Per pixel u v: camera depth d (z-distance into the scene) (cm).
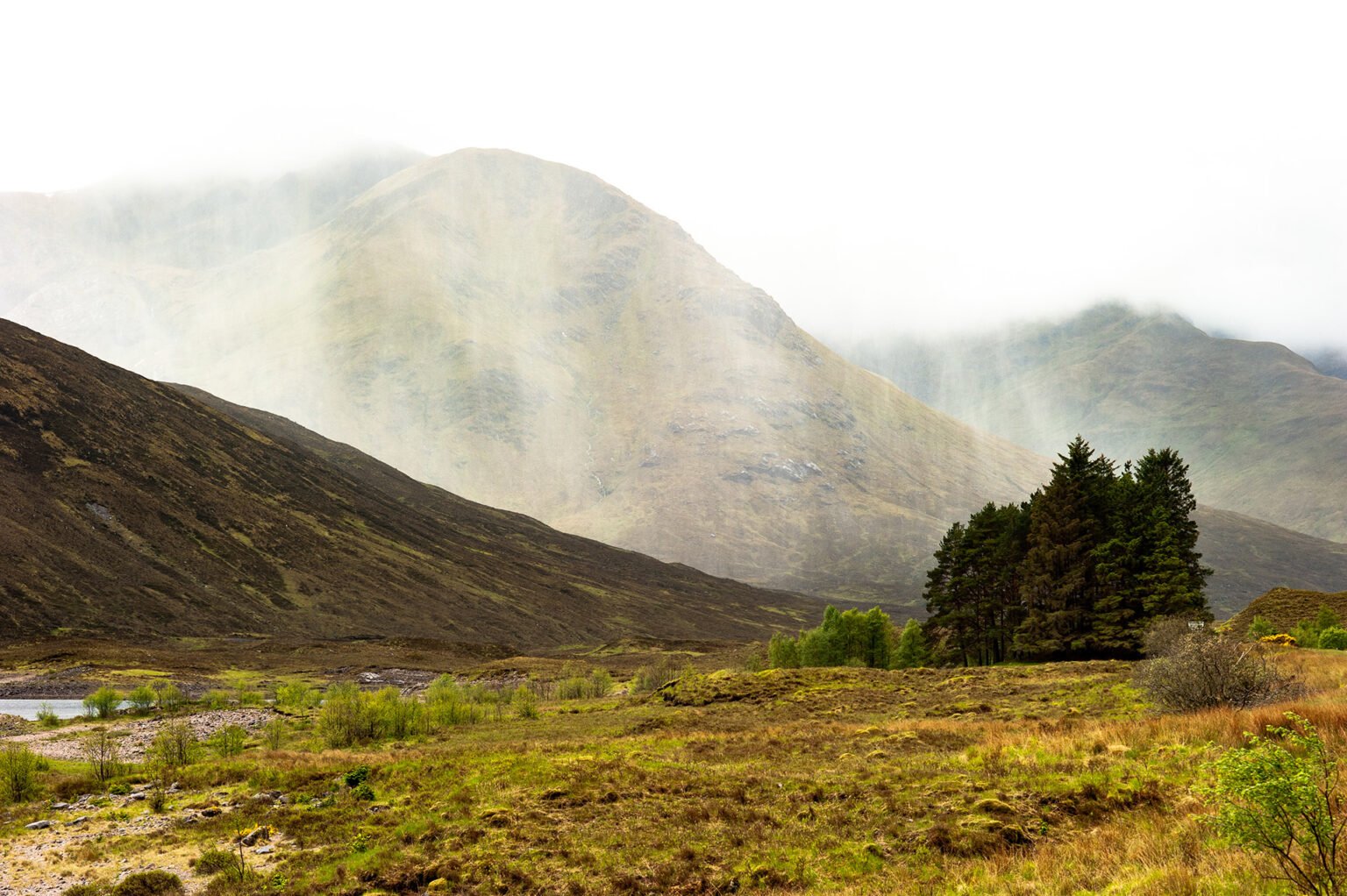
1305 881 1368
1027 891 1698
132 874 2292
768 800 2659
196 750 4488
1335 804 1603
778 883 2016
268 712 8531
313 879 2186
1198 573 8488
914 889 1820
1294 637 7138
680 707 7250
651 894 2019
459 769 3359
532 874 2145
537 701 8806
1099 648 8269
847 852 2153
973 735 3762
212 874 2323
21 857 2533
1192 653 3819
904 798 2497
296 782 3344
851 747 3709
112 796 3372
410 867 2222
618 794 2817
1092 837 1972
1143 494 8675
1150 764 2548
